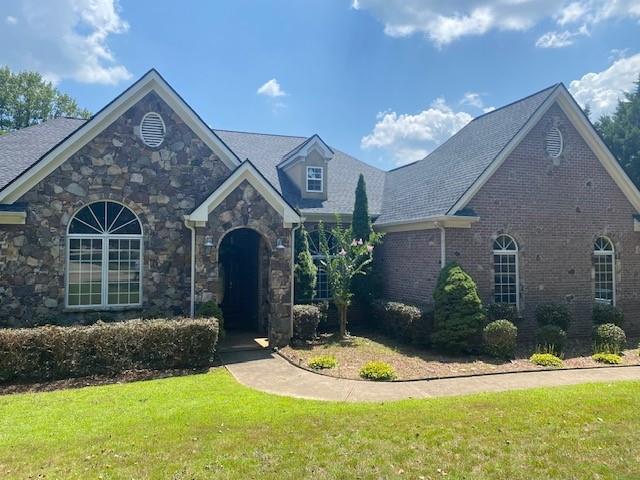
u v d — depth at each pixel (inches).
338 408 310.0
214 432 261.4
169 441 247.4
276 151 845.8
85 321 505.4
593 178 642.8
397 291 668.7
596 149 641.6
